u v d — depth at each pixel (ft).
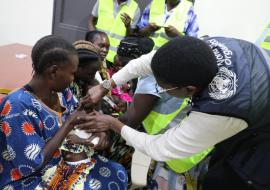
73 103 4.50
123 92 6.05
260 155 3.51
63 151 4.22
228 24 10.62
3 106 3.52
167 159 3.61
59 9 11.72
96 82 5.14
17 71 6.15
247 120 3.17
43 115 3.72
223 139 3.49
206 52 3.01
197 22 10.16
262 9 10.19
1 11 11.85
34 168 3.53
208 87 3.20
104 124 4.10
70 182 3.94
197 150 3.46
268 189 3.50
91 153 4.44
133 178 5.12
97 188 4.12
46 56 3.52
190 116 3.38
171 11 9.34
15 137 3.42
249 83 3.11
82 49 4.75
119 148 5.35
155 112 4.74
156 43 8.64
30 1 11.59
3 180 3.68
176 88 3.19
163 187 5.08
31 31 12.05
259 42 4.66
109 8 9.84
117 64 6.36
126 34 9.01
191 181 4.92
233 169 3.67
